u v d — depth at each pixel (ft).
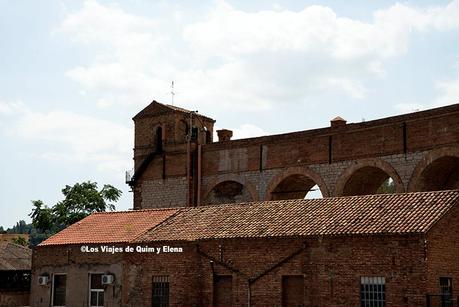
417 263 86.28
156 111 194.59
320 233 95.50
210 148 181.88
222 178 177.78
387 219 93.66
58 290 127.65
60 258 126.82
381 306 88.99
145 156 195.62
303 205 110.52
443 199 94.99
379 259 89.71
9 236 351.46
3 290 158.51
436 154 135.23
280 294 98.63
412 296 86.17
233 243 104.83
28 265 182.29
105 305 118.73
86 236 127.75
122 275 116.88
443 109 134.62
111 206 239.71
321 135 158.20
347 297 92.07
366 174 153.79
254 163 171.32
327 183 155.63
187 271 109.09
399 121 143.23
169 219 123.03
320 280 94.89
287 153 164.66
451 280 89.92
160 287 112.27
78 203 232.53
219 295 106.52
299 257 97.45
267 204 115.96
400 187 141.59
